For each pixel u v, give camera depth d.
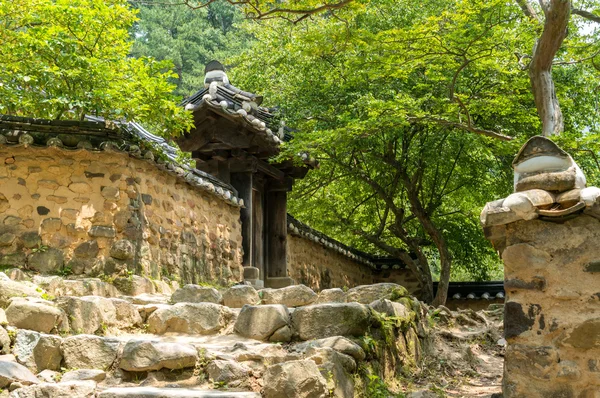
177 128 8.34
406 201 17.45
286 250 12.56
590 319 3.83
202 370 4.83
